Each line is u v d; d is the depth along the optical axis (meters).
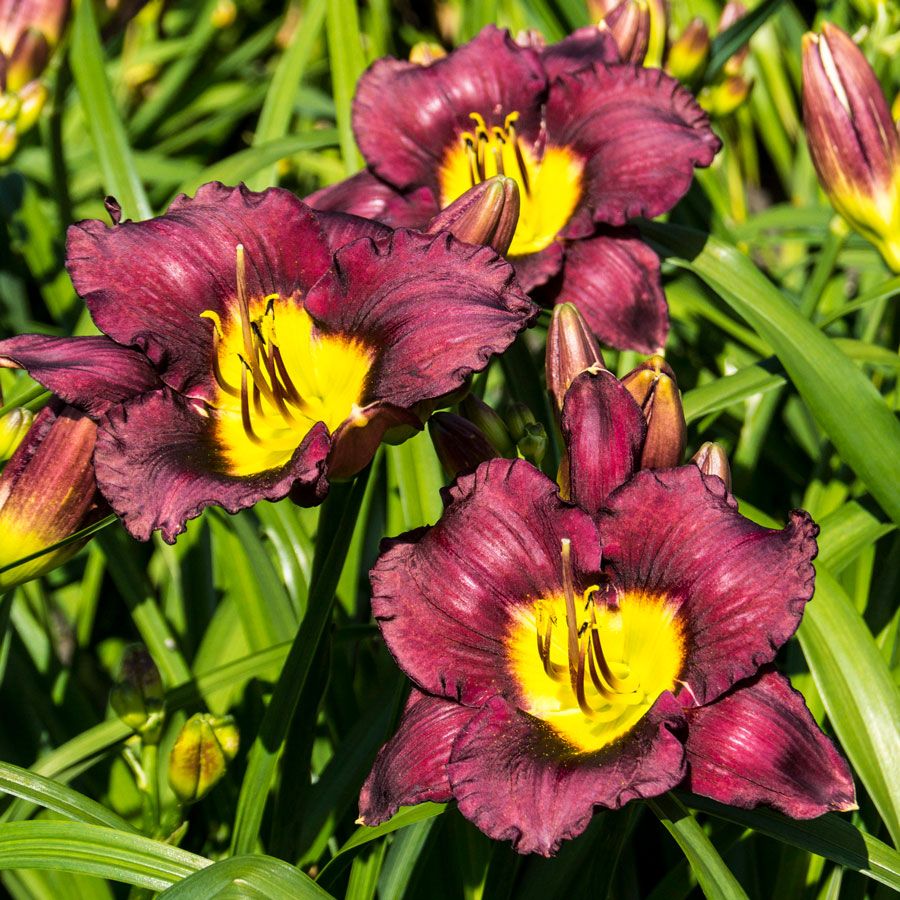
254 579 0.76
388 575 0.58
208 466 0.60
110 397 0.61
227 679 0.69
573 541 0.59
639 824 0.75
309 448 0.58
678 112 0.72
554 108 0.74
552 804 0.56
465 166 0.75
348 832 0.71
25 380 0.75
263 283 0.63
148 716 0.66
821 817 0.60
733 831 0.68
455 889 0.68
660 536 0.59
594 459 0.59
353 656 0.73
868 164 0.73
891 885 0.59
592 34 0.75
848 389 0.70
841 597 0.66
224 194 0.64
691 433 0.76
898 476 0.68
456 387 0.58
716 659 0.57
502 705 0.58
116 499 0.59
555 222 0.73
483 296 0.59
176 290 0.62
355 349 0.61
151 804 0.66
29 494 0.63
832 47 0.72
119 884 0.74
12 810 0.69
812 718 0.57
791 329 0.72
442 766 0.58
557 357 0.63
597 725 0.59
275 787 0.72
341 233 0.64
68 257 0.62
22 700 0.76
